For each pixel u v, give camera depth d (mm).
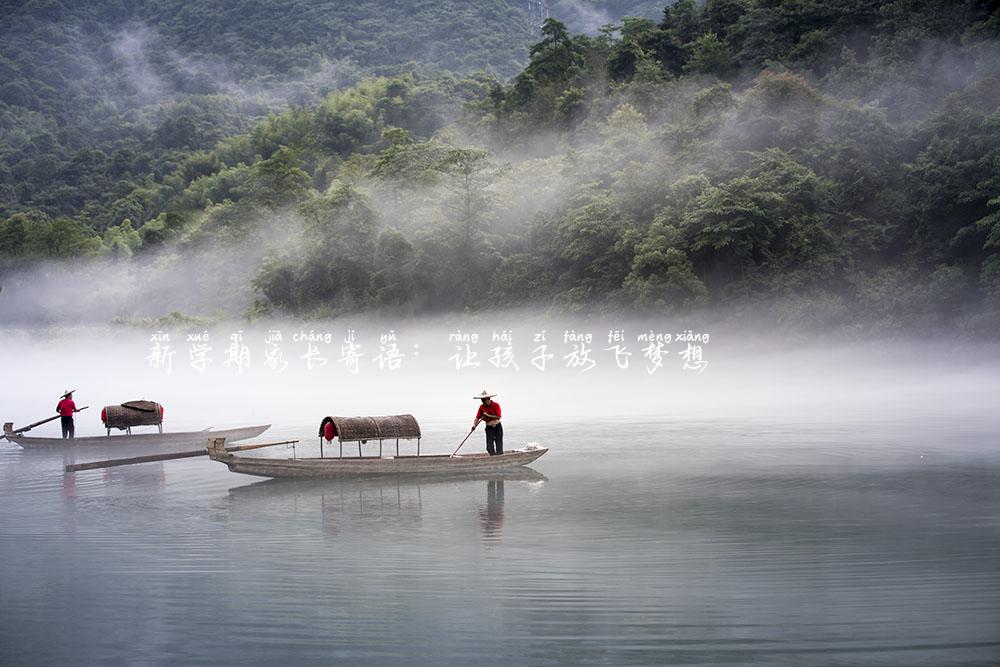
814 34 116688
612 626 12117
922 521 18328
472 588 14016
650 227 75750
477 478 25734
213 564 15867
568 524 18734
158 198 191125
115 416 36094
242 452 33531
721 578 14281
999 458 27703
